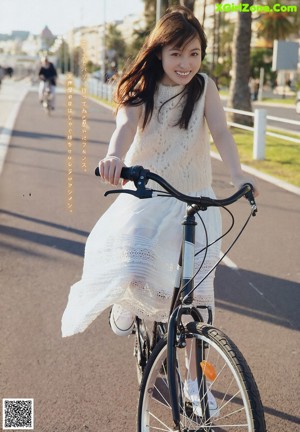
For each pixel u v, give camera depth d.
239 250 6.46
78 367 3.87
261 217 7.93
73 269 5.74
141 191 2.42
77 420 3.28
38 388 3.61
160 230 2.89
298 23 51.66
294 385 3.67
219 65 49.28
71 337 4.30
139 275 2.80
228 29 53.00
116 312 3.31
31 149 14.12
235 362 2.29
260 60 56.25
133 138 2.94
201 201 2.45
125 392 3.57
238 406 3.38
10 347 4.14
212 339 2.41
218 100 3.05
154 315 2.93
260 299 5.06
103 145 15.16
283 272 5.75
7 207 8.26
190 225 2.60
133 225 2.91
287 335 4.38
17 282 5.38
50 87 22.70
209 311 2.65
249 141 16.19
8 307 4.82
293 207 8.55
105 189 9.60
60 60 39.34
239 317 4.70
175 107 2.96
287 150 14.48
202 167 3.10
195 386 2.78
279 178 10.76
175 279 2.74
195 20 2.89
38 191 9.37
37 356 4.02
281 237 6.99
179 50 2.84
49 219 7.64
